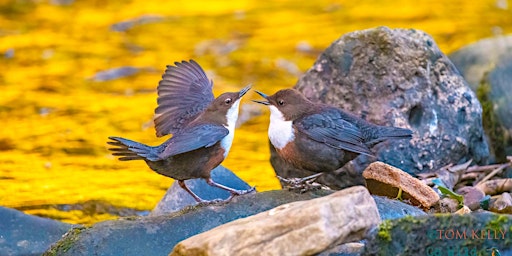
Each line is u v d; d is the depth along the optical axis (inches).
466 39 746.2
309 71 466.6
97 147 576.4
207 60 740.7
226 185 434.3
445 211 387.2
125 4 922.1
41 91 682.2
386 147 436.5
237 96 370.6
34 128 608.7
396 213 347.6
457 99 454.6
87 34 823.1
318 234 278.8
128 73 721.0
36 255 379.9
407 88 447.5
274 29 817.5
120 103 658.8
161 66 735.1
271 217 289.0
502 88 510.0
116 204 479.2
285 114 381.7
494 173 449.1
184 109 385.1
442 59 460.1
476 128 456.4
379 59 451.8
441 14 828.0
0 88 687.1
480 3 864.9
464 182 451.8
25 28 842.2
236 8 903.1
